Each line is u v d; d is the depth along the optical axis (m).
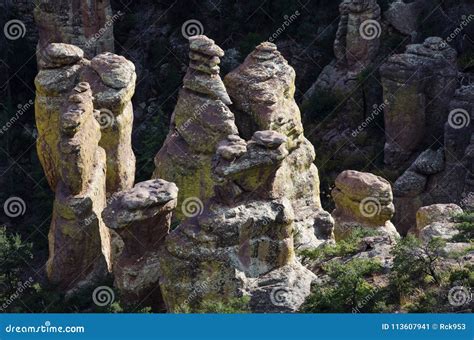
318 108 85.81
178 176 56.12
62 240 52.53
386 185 56.50
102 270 52.91
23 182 77.62
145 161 76.44
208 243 46.38
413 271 45.47
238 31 92.56
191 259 46.59
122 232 47.94
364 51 86.75
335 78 87.38
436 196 74.56
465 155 74.25
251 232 46.62
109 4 87.31
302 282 46.88
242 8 92.62
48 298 50.91
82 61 55.88
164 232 48.59
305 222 56.75
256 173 46.72
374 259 47.94
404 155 80.75
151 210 47.56
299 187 57.62
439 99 79.56
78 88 52.38
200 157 55.72
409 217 74.62
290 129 57.50
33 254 63.16
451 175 74.62
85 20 86.38
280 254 46.97
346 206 57.06
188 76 56.19
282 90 58.00
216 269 46.41
